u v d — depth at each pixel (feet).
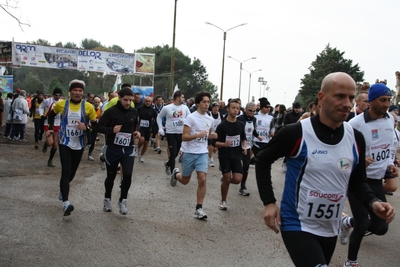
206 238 19.95
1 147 45.85
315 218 10.40
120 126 21.70
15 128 54.19
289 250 10.46
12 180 29.68
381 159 17.49
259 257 17.94
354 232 16.65
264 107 34.94
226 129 24.66
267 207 10.64
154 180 33.19
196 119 23.49
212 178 36.29
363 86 24.82
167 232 20.39
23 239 18.19
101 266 15.84
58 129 22.33
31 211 22.35
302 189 10.36
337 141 10.26
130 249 17.80
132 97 22.15
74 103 22.07
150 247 18.20
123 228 20.49
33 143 52.60
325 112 10.17
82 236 18.99
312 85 191.93
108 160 22.57
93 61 101.14
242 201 28.32
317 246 10.17
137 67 103.76
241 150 25.35
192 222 22.41
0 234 18.61
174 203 26.30
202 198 23.22
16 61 96.22
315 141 10.23
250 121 30.68
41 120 52.19
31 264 15.64
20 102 53.16
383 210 10.06
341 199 10.46
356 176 10.82
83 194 26.86
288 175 10.70
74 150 22.18
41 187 28.07
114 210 23.63
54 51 98.27
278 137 10.48
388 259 18.79
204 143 23.58
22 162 37.17
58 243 17.97
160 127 35.12
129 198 26.78
